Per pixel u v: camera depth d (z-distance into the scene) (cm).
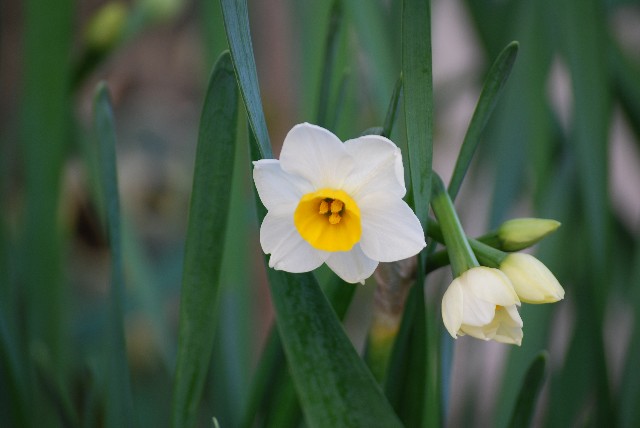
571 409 54
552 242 54
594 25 53
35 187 50
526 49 56
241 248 52
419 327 41
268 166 39
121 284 45
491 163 59
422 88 39
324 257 39
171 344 54
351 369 41
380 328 42
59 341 52
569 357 54
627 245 59
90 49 56
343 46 52
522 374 53
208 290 42
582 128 53
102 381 51
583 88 53
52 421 52
